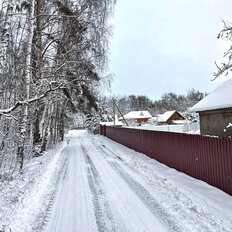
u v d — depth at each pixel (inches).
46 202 329.1
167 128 1866.4
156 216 276.2
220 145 360.8
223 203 308.0
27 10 604.4
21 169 511.2
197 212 279.7
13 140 541.3
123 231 246.4
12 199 331.0
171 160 534.6
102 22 687.1
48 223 266.5
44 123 903.7
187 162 462.3
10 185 402.3
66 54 674.8
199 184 393.1
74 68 703.7
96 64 737.6
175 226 250.8
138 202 320.8
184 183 400.5
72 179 452.8
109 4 684.7
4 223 261.3
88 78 753.0
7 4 384.5
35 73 668.7
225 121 585.0
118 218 275.9
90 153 818.2
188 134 455.5
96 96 981.2
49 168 549.3
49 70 713.6
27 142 713.6
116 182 422.3
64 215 286.8
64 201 332.5
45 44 717.9
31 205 313.9
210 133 633.6
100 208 306.0
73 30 677.3
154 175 458.6
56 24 700.7
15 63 549.3
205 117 650.2
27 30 582.6
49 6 669.9
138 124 3105.3
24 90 542.9
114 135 1362.0
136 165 561.3
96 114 2497.5
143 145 752.3
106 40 721.6
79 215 286.4
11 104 534.3
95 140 1471.5
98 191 374.0
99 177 462.9
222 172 357.7
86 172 510.0
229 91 590.2
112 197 344.5
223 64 392.5
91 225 261.0
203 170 408.5
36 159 671.8
